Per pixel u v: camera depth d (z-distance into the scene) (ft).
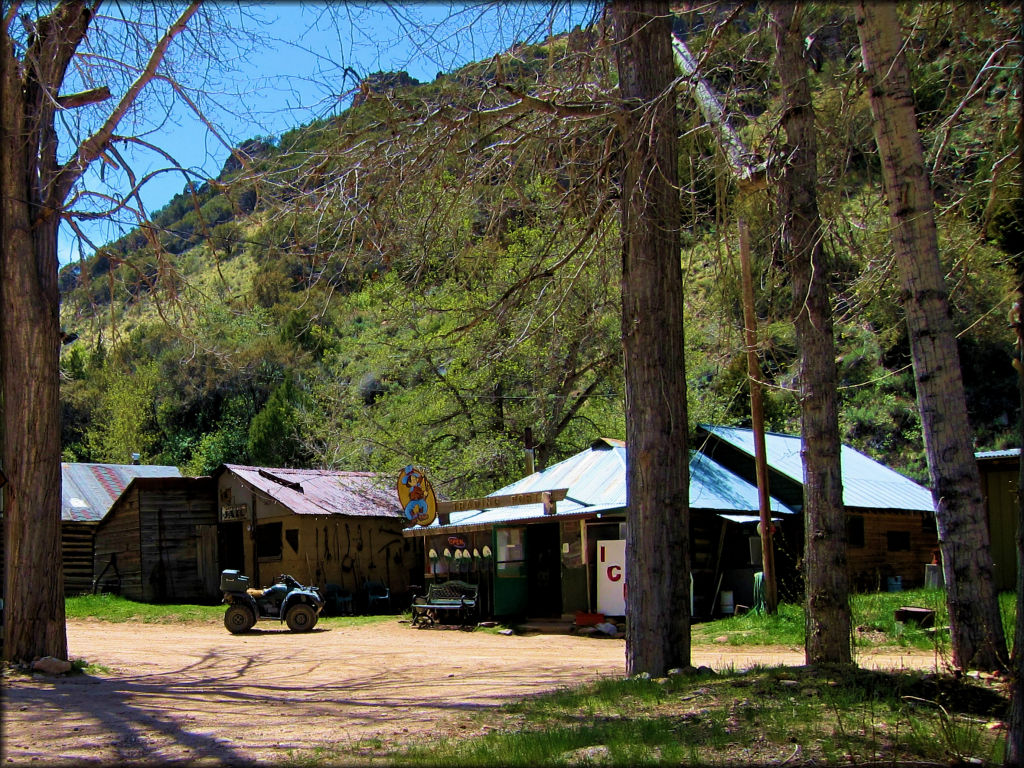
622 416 98.84
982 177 29.07
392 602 98.78
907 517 86.58
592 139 33.58
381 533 100.22
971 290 33.22
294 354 145.48
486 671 42.16
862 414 115.44
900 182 28.76
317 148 31.12
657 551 31.53
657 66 31.81
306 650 55.67
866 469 90.99
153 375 152.46
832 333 32.17
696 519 73.61
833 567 31.22
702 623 67.31
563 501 73.10
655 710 24.86
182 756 22.07
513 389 94.99
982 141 28.63
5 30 37.76
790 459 81.10
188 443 155.63
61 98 40.04
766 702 24.41
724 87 31.73
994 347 101.96
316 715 28.27
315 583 93.56
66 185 40.11
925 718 22.48
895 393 114.11
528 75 32.01
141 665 45.47
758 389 63.52
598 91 31.27
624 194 32.14
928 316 29.27
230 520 101.45
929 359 29.40
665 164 31.63
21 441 38.86
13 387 38.93
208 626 81.92
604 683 29.76
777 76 31.81
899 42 28.25
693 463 82.33
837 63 32.76
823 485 31.60
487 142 32.09
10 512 38.86
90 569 106.83
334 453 108.06
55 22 38.52
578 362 78.28
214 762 21.30
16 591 38.58
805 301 29.40
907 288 29.55
